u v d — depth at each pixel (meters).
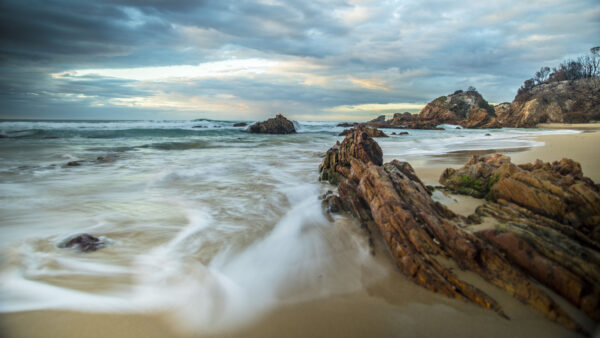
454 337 3.11
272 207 7.54
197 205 7.65
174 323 3.35
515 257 3.97
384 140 29.44
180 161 14.99
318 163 14.75
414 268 4.12
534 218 4.80
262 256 4.93
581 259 3.57
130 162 14.40
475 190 7.47
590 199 4.72
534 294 3.47
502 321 3.29
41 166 12.77
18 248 5.00
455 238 4.32
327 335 3.19
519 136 31.59
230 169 12.89
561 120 70.06
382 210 5.43
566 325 3.17
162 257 4.83
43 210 7.08
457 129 59.34
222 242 5.43
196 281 4.17
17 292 3.81
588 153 14.28
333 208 6.89
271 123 41.53
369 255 4.83
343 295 3.86
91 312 3.48
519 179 5.70
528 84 109.75
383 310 3.55
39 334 3.12
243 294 3.90
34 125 35.75
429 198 5.98
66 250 4.95
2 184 9.57
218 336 3.19
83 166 13.05
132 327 3.27
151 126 42.72
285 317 3.47
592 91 81.31
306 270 4.49
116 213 6.95
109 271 4.37
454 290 3.72
